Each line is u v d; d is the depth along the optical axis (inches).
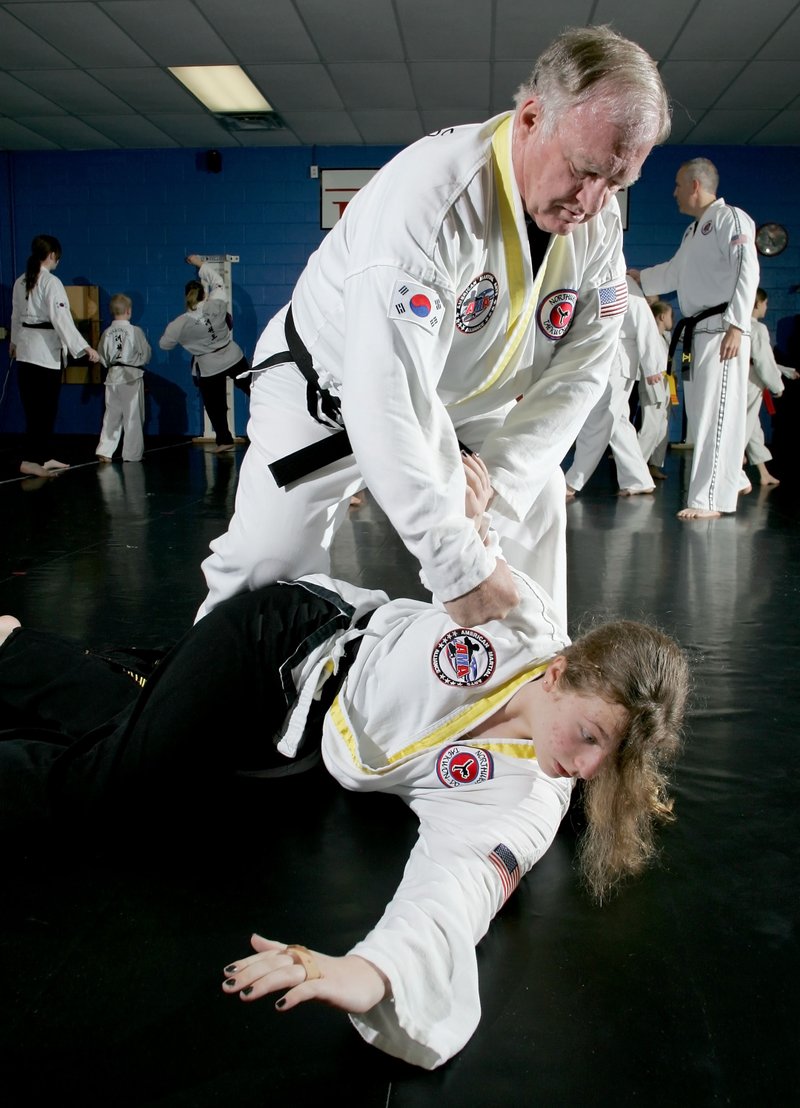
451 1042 43.6
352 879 58.9
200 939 52.4
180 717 61.1
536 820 56.2
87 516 207.0
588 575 150.1
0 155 424.2
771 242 408.2
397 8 266.2
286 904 56.1
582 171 47.9
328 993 40.2
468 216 51.5
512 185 51.8
